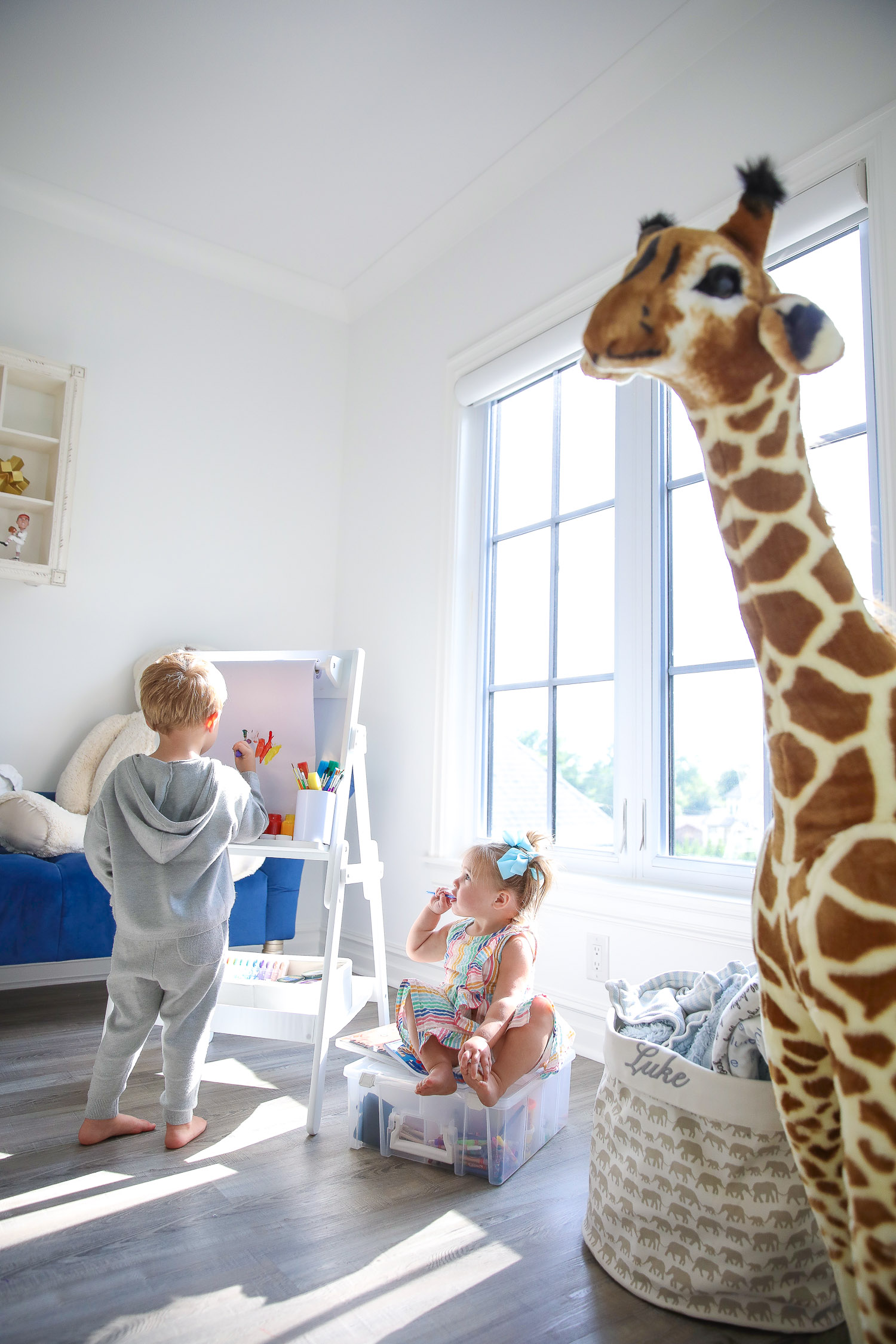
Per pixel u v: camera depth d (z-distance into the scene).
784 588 0.80
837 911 0.71
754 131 1.92
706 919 1.75
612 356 0.82
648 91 2.19
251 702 1.85
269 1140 1.42
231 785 1.53
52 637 2.79
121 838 1.42
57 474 2.70
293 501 3.35
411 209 2.88
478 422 2.79
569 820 2.26
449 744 2.61
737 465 0.82
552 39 2.13
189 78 2.32
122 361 3.01
